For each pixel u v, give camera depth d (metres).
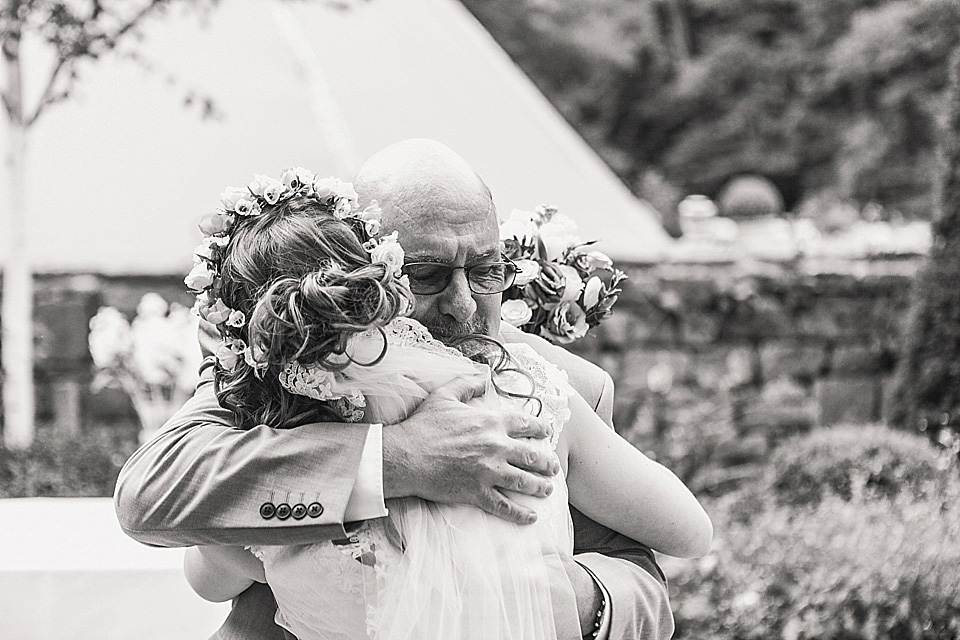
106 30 5.52
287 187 1.50
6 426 5.64
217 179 6.73
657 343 7.16
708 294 7.14
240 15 6.65
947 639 3.58
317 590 1.43
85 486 4.88
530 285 1.90
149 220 6.90
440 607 1.38
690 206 8.59
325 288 1.35
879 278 7.23
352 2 6.88
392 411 1.47
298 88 6.55
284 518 1.39
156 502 1.45
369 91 6.61
